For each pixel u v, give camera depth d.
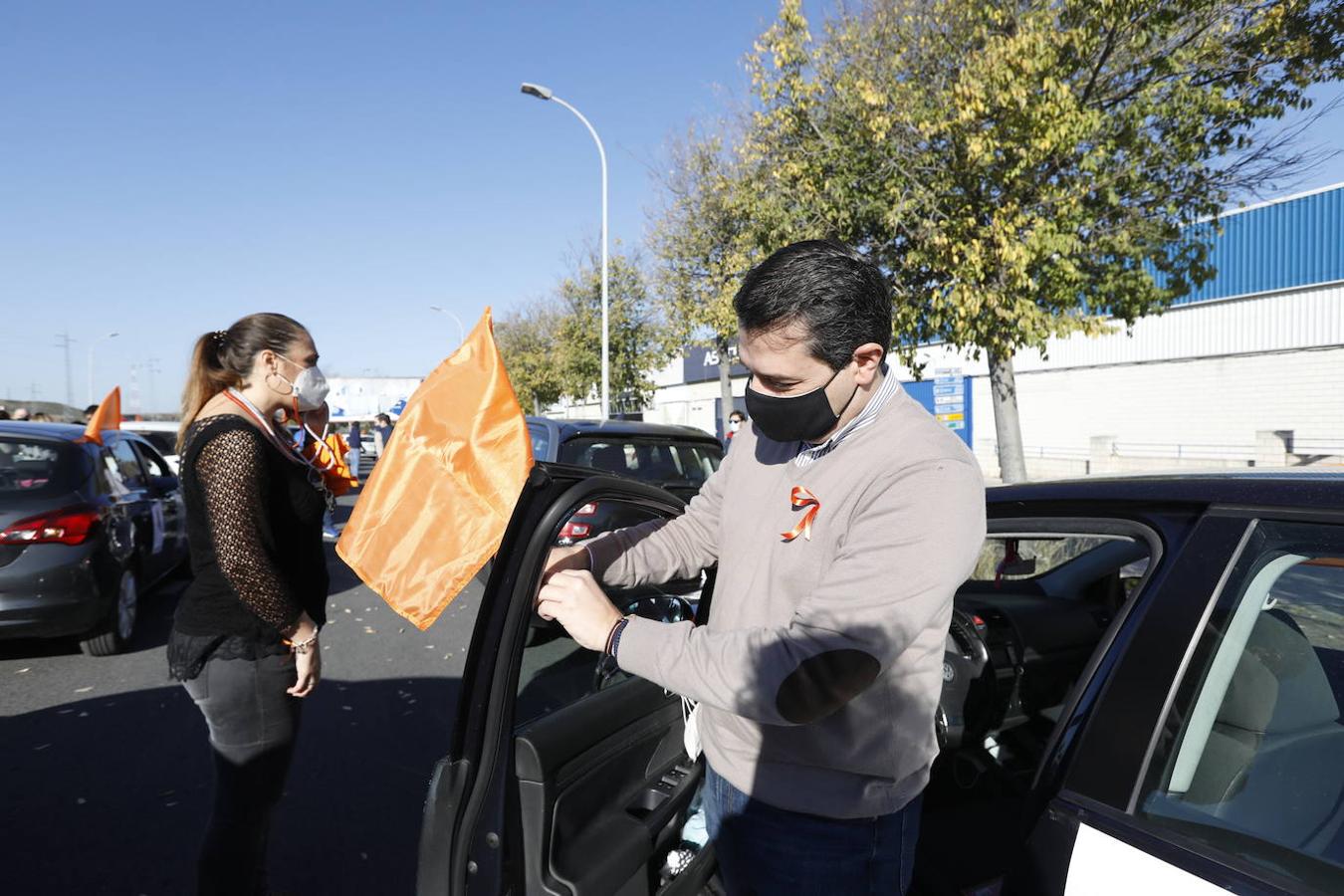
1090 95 8.34
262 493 2.04
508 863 1.36
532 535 1.37
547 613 1.35
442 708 4.54
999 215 7.89
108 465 5.74
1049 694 2.44
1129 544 2.43
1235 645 1.34
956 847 2.15
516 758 1.41
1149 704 1.33
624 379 25.83
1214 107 7.97
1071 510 1.72
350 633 6.16
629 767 1.76
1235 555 1.37
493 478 1.29
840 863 1.36
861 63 9.11
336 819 3.29
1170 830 1.24
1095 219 8.45
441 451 1.31
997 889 1.49
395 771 3.74
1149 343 20.55
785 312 1.21
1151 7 7.43
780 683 1.13
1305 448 17.53
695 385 42.00
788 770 1.36
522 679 1.54
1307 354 17.53
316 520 2.25
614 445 5.91
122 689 4.81
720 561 1.51
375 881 2.86
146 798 3.42
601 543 1.58
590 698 1.68
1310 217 17.59
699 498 1.72
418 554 1.29
